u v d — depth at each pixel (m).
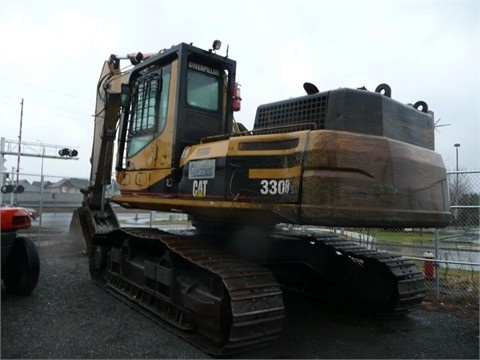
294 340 4.75
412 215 4.25
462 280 7.95
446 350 4.53
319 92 4.41
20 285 6.08
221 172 4.62
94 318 5.23
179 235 5.48
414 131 4.71
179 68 5.54
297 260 5.79
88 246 8.63
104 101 8.04
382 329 5.23
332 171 3.85
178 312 4.89
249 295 4.01
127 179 6.43
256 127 5.03
